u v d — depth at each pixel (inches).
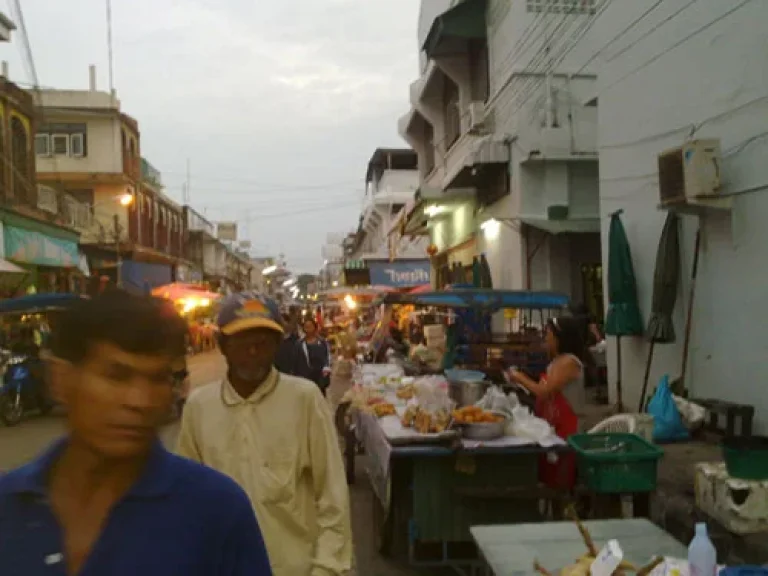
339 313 1434.5
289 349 334.0
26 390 491.8
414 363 434.3
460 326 463.8
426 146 1079.6
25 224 747.4
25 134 837.2
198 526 47.5
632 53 401.7
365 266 1279.5
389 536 208.7
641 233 396.2
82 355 46.8
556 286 605.6
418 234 1183.6
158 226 1517.0
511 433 197.0
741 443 192.4
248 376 101.4
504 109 633.0
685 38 349.1
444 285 960.3
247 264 3196.4
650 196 386.6
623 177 415.8
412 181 1603.1
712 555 109.5
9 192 772.0
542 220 577.0
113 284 61.1
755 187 299.3
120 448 46.3
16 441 419.8
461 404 226.2
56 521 46.0
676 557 129.3
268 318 101.5
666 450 305.6
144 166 1508.4
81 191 1227.2
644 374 397.4
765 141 292.7
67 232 891.4
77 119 1216.2
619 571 110.3
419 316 665.0
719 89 322.7
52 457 48.5
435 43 745.0
